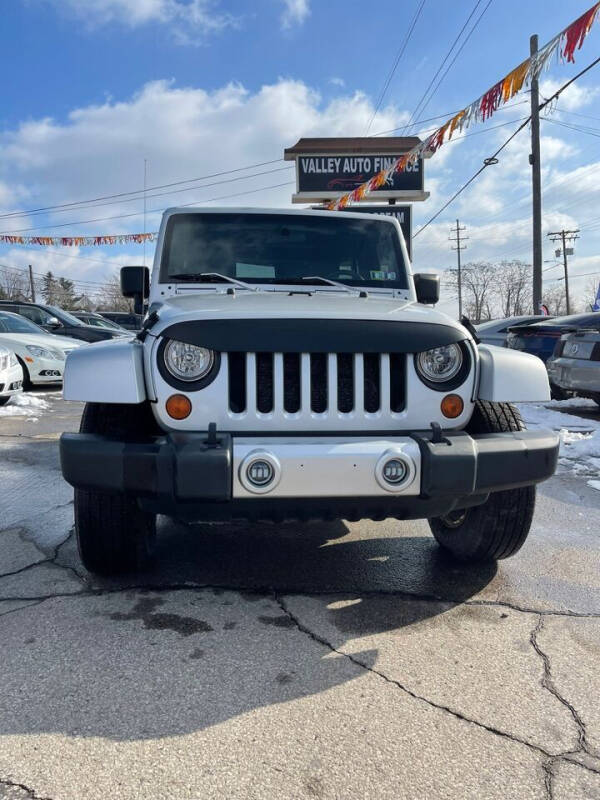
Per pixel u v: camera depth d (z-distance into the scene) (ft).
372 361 8.73
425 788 5.70
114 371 8.45
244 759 6.05
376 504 8.34
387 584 10.20
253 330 8.37
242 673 7.52
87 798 5.52
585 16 15.94
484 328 39.47
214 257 12.87
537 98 69.31
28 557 11.04
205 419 8.33
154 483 8.01
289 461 7.90
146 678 7.38
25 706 6.80
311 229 13.38
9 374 29.19
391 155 50.75
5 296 226.58
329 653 8.02
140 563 10.08
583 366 27.14
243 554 11.47
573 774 5.88
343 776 5.84
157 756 6.07
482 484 8.45
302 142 51.06
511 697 7.10
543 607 9.41
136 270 12.87
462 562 11.16
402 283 13.26
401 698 7.06
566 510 14.43
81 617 8.85
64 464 8.38
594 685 7.36
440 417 8.85
